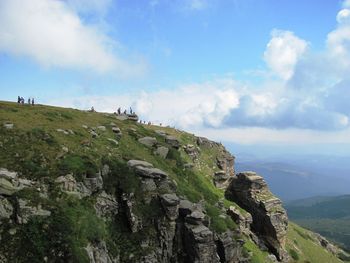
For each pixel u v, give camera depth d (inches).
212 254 3796.8
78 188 3376.0
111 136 4532.5
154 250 3604.8
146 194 3838.6
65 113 4606.3
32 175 3191.4
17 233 2827.3
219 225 4254.4
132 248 3501.5
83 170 3484.3
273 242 5610.2
